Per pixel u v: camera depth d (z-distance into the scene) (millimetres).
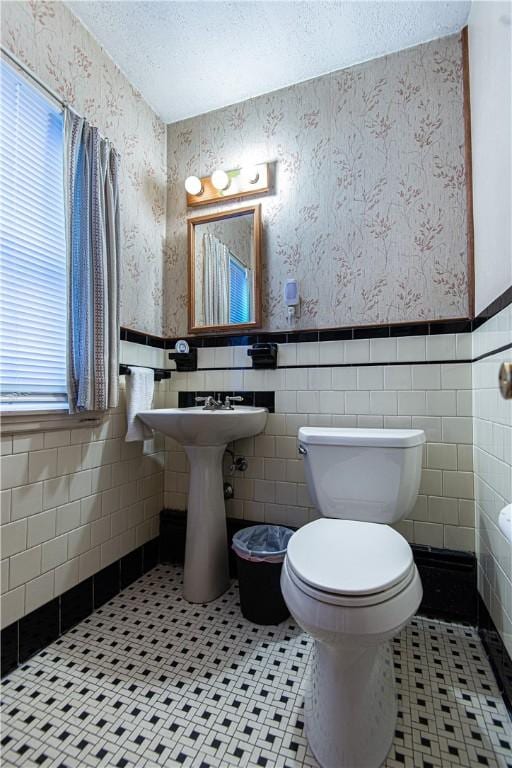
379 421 1540
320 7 1408
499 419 1089
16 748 867
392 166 1585
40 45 1284
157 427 1458
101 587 1481
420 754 857
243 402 1765
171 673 1104
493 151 1143
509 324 981
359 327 1590
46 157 1323
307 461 1305
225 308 1826
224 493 1691
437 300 1493
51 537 1274
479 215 1336
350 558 903
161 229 1977
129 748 869
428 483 1460
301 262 1713
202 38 1540
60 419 1311
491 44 1146
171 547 1849
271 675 1095
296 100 1759
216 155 1906
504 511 780
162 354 1958
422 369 1491
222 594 1553
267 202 1794
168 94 1830
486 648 1201
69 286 1310
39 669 1122
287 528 1591
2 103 1171
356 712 825
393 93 1593
